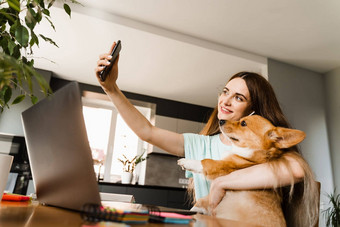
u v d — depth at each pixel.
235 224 0.54
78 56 3.15
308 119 3.17
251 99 1.24
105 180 4.03
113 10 2.47
